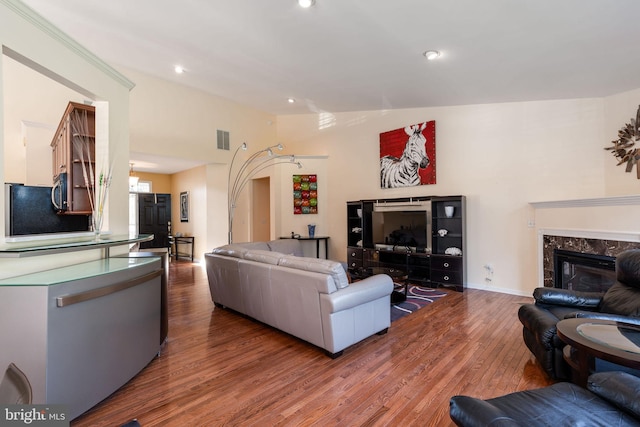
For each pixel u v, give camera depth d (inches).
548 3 90.0
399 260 218.8
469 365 97.5
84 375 72.9
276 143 299.7
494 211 186.1
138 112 218.4
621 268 98.7
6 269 73.4
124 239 100.5
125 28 144.8
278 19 121.8
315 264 109.2
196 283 216.2
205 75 205.3
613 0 85.6
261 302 129.3
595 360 67.8
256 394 83.3
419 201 207.0
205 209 287.9
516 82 148.7
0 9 71.0
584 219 143.2
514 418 46.1
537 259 170.2
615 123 149.7
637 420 45.9
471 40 116.4
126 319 86.7
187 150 244.7
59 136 141.0
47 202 94.4
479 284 192.7
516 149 178.5
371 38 125.9
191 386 87.3
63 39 86.8
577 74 133.6
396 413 74.8
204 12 125.4
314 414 74.7
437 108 208.8
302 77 181.0
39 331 64.4
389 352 107.7
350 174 259.0
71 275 74.9
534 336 95.2
